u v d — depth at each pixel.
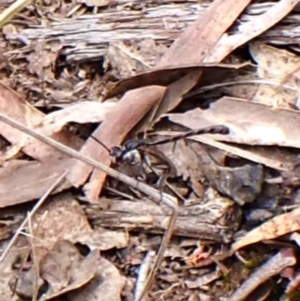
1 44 0.34
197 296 0.32
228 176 0.32
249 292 0.31
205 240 0.32
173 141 0.32
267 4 0.34
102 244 0.32
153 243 0.32
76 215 0.32
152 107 0.33
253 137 0.32
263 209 0.32
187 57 0.33
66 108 0.33
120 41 0.34
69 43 0.34
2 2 0.35
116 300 0.31
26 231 0.32
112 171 0.29
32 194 0.32
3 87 0.33
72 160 0.32
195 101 0.33
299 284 0.31
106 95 0.33
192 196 0.32
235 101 0.32
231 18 0.33
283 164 0.32
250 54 0.33
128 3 0.35
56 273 0.31
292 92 0.33
